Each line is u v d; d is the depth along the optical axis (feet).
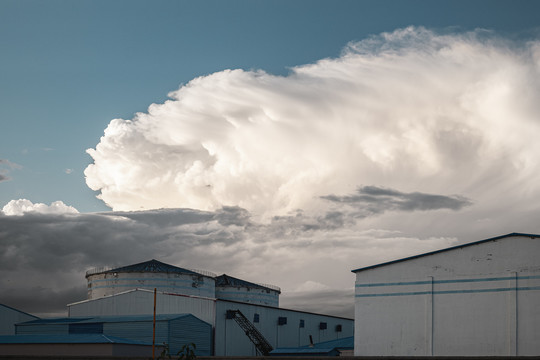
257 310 245.24
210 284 284.41
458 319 154.20
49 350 177.37
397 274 164.55
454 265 157.38
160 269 269.64
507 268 150.71
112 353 170.91
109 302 238.89
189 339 211.00
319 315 283.18
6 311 257.75
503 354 147.43
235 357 125.80
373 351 164.04
